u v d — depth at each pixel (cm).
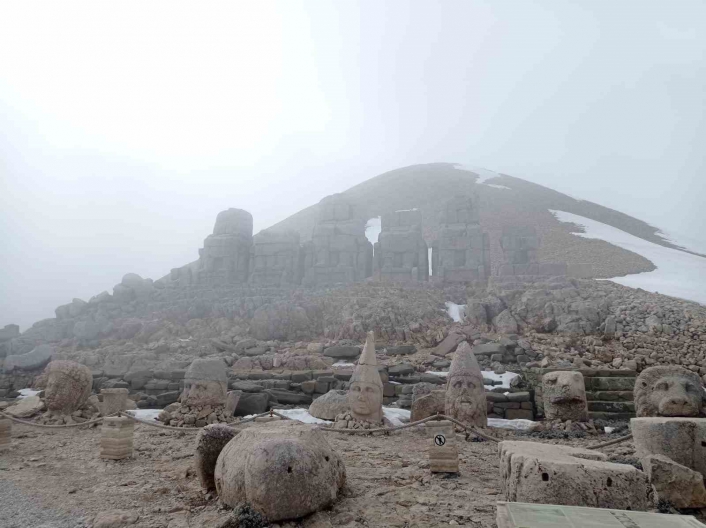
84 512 580
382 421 1173
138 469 789
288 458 533
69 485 696
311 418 1239
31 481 718
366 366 1170
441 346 1756
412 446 970
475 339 1781
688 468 576
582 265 3005
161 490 659
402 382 1490
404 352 1755
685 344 1594
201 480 652
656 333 1702
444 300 2295
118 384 1616
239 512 516
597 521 358
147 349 1964
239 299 2331
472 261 2577
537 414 1343
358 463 802
